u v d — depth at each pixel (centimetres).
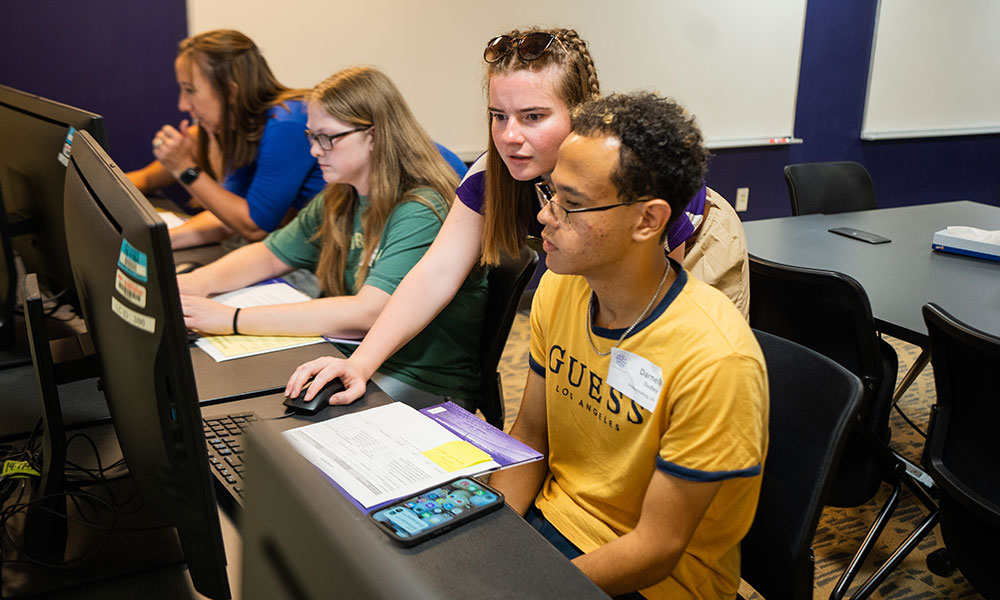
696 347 100
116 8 312
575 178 97
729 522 106
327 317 158
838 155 498
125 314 77
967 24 514
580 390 114
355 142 166
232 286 184
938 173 543
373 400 130
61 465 103
